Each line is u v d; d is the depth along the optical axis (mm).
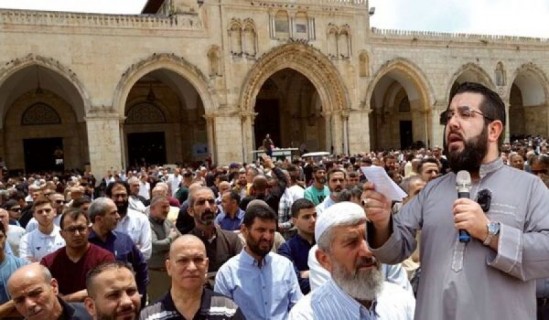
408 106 60938
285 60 46688
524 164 17547
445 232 3803
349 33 48906
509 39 56844
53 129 49125
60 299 6570
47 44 37562
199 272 5887
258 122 56281
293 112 57844
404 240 4074
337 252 4598
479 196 3754
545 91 59781
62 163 49188
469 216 3504
